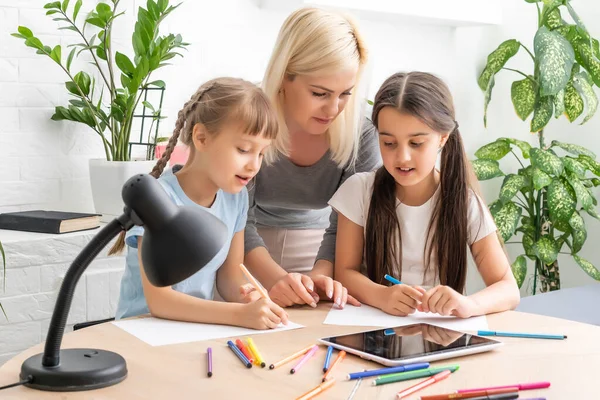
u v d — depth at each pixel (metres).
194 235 0.96
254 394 0.97
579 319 2.26
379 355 1.11
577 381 1.04
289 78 1.64
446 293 1.39
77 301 2.15
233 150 1.35
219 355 1.13
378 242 1.68
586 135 3.39
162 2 2.21
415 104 1.49
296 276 1.48
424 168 1.53
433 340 1.20
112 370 1.00
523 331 1.30
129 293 1.51
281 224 1.96
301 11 1.64
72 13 2.34
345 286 1.59
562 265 3.54
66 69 2.22
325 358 1.12
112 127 2.28
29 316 2.07
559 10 3.36
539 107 3.08
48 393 0.97
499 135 3.54
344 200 1.70
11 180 2.26
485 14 3.19
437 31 3.27
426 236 1.68
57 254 2.10
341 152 1.76
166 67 2.53
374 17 2.96
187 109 1.44
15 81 2.24
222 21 2.64
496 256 1.64
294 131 1.76
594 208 3.35
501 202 3.13
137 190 0.96
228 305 1.31
